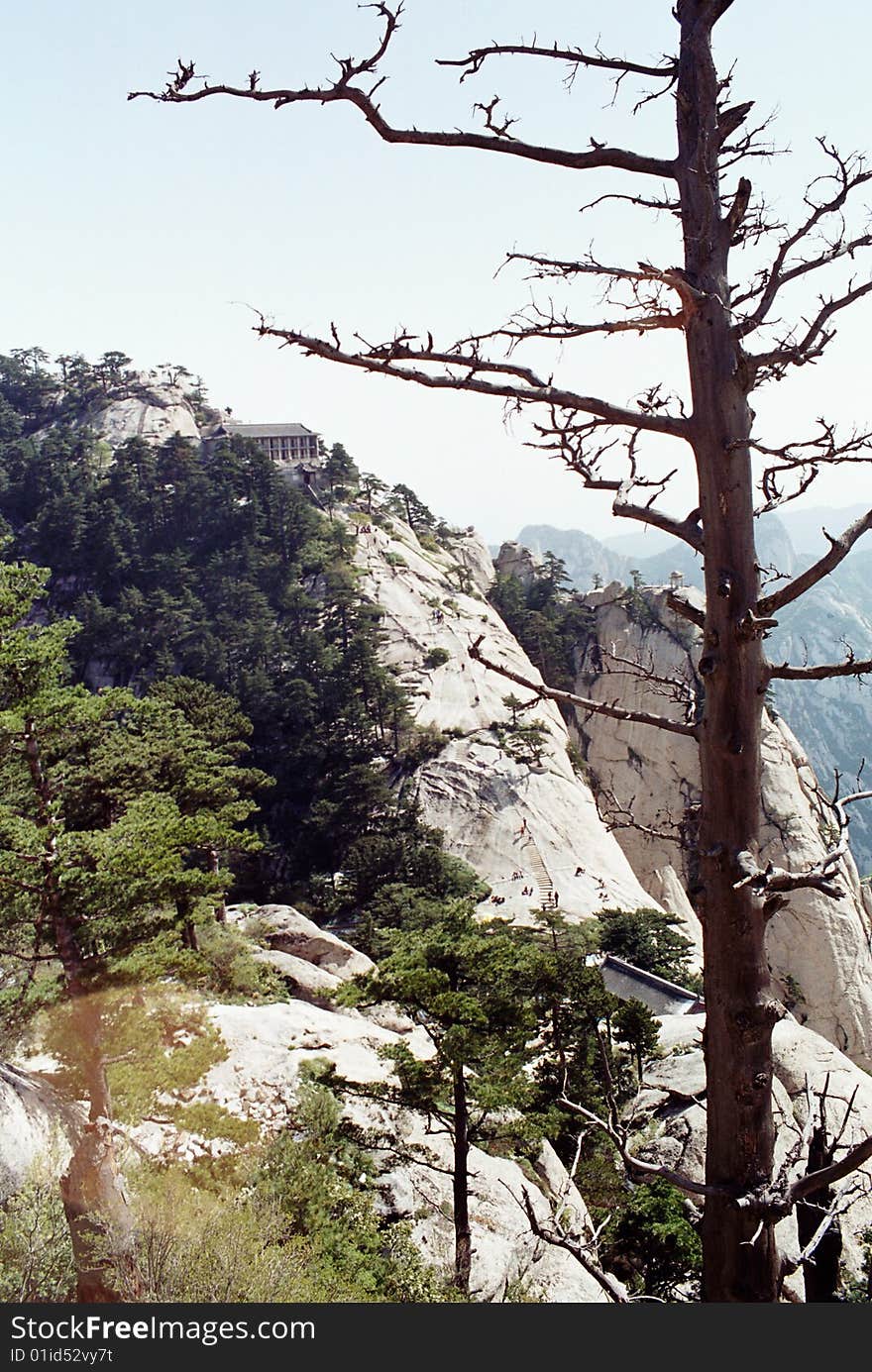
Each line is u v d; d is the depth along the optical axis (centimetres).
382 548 15650
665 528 573
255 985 3819
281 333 555
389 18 540
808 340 529
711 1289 531
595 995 2978
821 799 534
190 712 5859
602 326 546
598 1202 2689
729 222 528
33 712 2134
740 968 527
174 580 14712
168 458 16625
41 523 15588
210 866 4644
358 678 11856
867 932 10644
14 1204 1559
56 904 1966
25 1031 2059
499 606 16625
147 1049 1917
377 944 7188
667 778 12988
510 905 9800
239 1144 2064
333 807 10331
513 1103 2323
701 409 546
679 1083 3034
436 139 564
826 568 516
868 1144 491
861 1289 881
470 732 12056
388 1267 1802
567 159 570
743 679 534
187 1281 1399
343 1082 2500
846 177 546
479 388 559
